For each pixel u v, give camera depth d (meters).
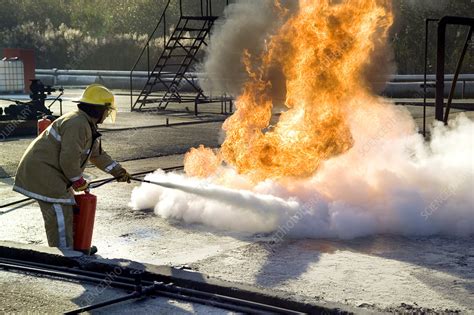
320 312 4.34
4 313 4.53
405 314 4.31
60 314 4.50
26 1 43.56
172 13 40.56
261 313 4.45
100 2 43.56
